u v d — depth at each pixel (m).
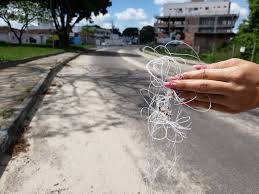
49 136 4.77
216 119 6.31
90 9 36.16
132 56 29.67
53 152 4.16
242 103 1.03
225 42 33.00
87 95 8.02
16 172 3.56
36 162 3.83
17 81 9.16
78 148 4.33
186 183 3.44
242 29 27.94
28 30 79.62
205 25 91.81
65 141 4.59
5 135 4.15
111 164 3.85
